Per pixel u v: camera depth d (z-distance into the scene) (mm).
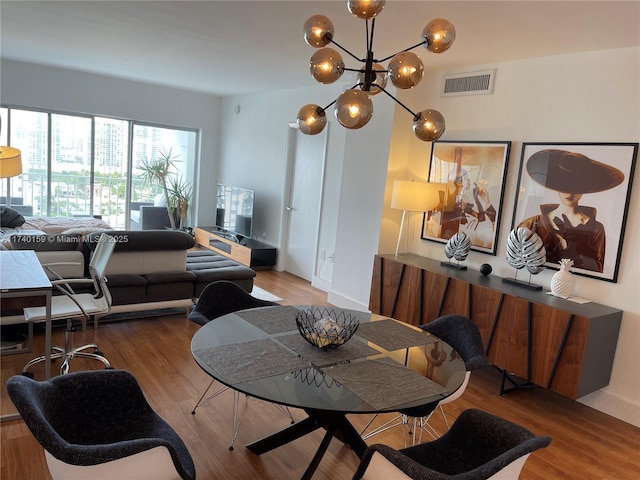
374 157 4707
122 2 3316
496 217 3885
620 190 3162
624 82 3154
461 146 4133
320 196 5984
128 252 4133
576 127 3404
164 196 8125
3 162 3705
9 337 3609
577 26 2826
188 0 3127
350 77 5180
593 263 3305
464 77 4109
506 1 2537
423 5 2715
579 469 2588
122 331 4008
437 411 3111
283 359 1979
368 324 2561
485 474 1396
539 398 3424
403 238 4777
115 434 1823
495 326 3375
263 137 7133
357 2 1827
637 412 3109
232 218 7414
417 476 1426
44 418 1442
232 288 2949
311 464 2223
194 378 3246
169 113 7781
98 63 5957
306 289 5891
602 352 3068
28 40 4891
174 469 1553
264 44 4133
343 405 1652
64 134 7090
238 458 2416
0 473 2158
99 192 7520
